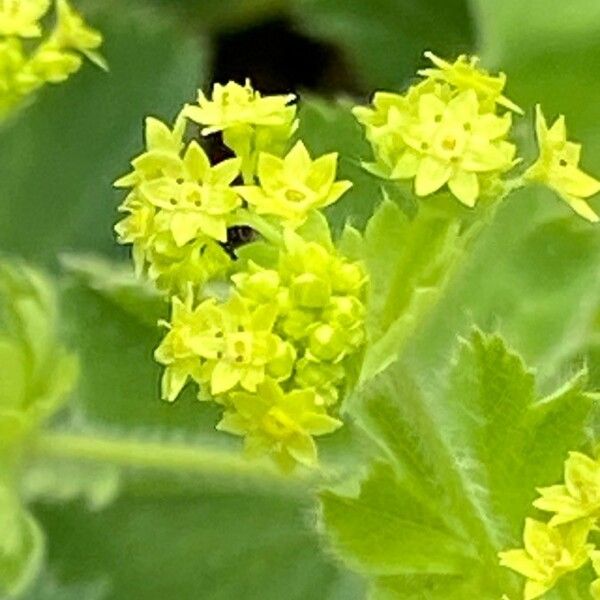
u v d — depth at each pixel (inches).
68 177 5.1
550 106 4.2
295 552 4.6
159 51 5.1
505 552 3.1
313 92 5.1
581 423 3.3
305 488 3.9
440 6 5.0
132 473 4.2
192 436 4.2
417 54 5.0
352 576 4.6
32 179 5.1
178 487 4.5
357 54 5.0
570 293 3.9
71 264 4.1
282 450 3.1
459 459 3.3
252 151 3.2
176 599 4.7
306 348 3.1
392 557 3.3
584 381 3.3
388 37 5.0
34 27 3.6
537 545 3.1
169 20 5.1
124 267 4.2
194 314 3.1
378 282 3.2
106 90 5.1
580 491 3.1
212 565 4.7
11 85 3.6
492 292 3.9
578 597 3.1
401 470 3.3
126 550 4.7
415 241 3.2
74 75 5.1
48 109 5.1
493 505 3.3
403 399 3.3
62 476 4.1
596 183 3.2
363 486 3.3
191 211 3.1
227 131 3.2
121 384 4.2
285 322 3.1
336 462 3.6
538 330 3.9
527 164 3.7
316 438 3.6
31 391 3.8
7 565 3.8
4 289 3.8
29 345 3.8
